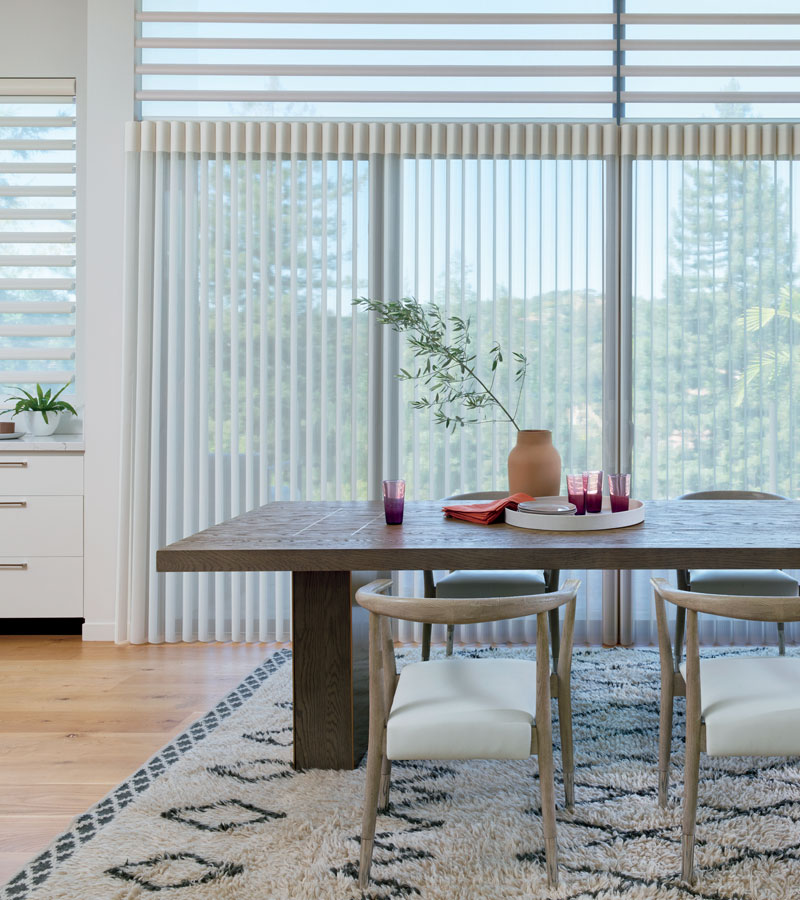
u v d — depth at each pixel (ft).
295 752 7.11
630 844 5.69
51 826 6.20
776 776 6.87
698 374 11.81
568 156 11.78
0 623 12.25
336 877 5.30
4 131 13.38
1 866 5.59
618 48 11.97
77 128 13.32
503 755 4.98
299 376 11.97
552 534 6.58
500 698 5.23
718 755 5.05
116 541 11.89
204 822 6.12
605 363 11.77
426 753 4.99
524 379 11.81
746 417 11.80
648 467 11.87
